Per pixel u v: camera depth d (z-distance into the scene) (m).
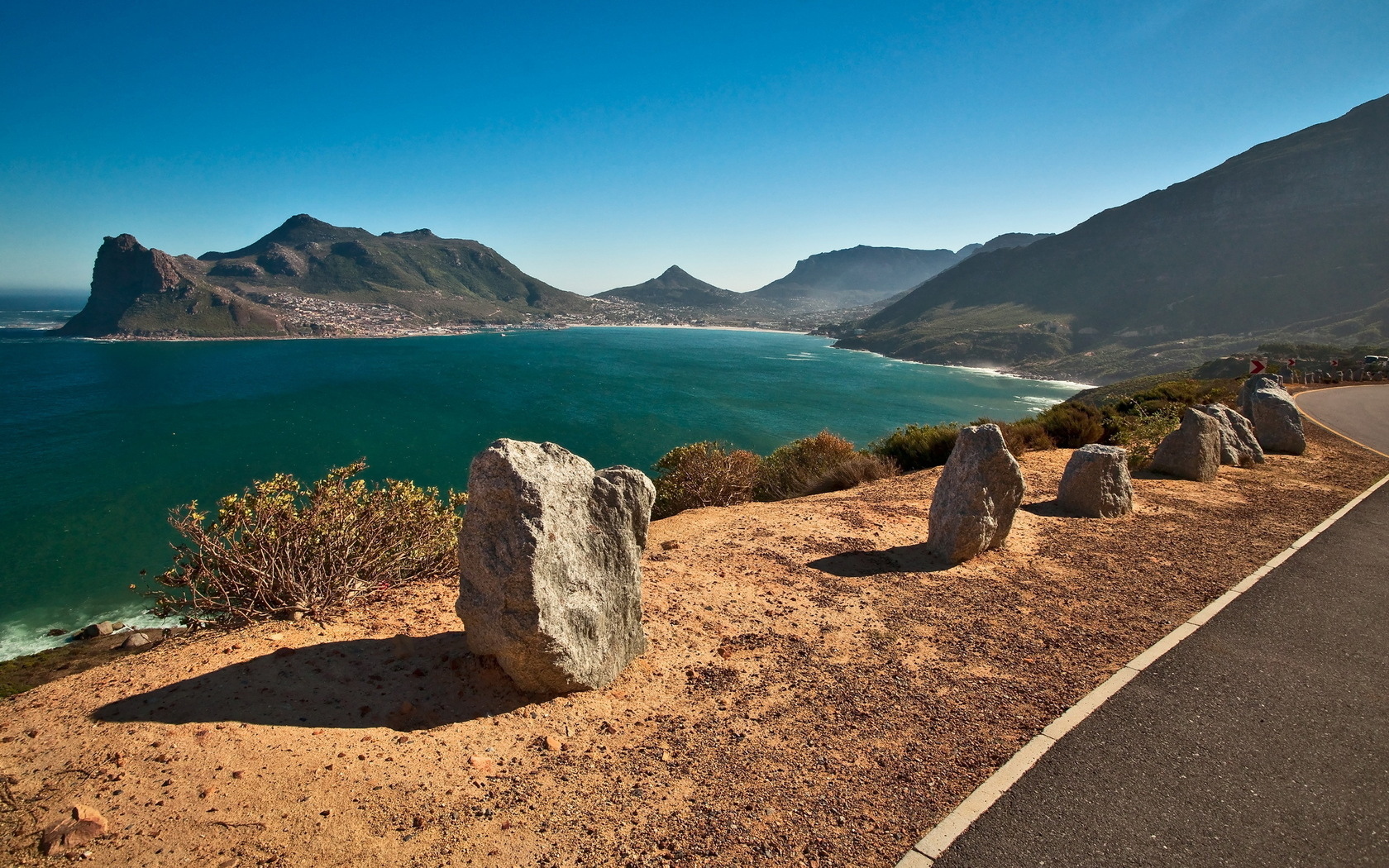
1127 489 10.33
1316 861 3.30
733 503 14.88
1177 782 3.91
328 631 5.43
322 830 3.17
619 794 3.69
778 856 3.25
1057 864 3.25
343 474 7.11
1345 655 5.62
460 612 4.54
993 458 8.17
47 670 13.32
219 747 3.67
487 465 4.46
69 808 3.14
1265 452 16.42
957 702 4.82
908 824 3.52
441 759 3.83
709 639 5.83
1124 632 6.09
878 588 7.20
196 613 6.02
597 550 4.99
